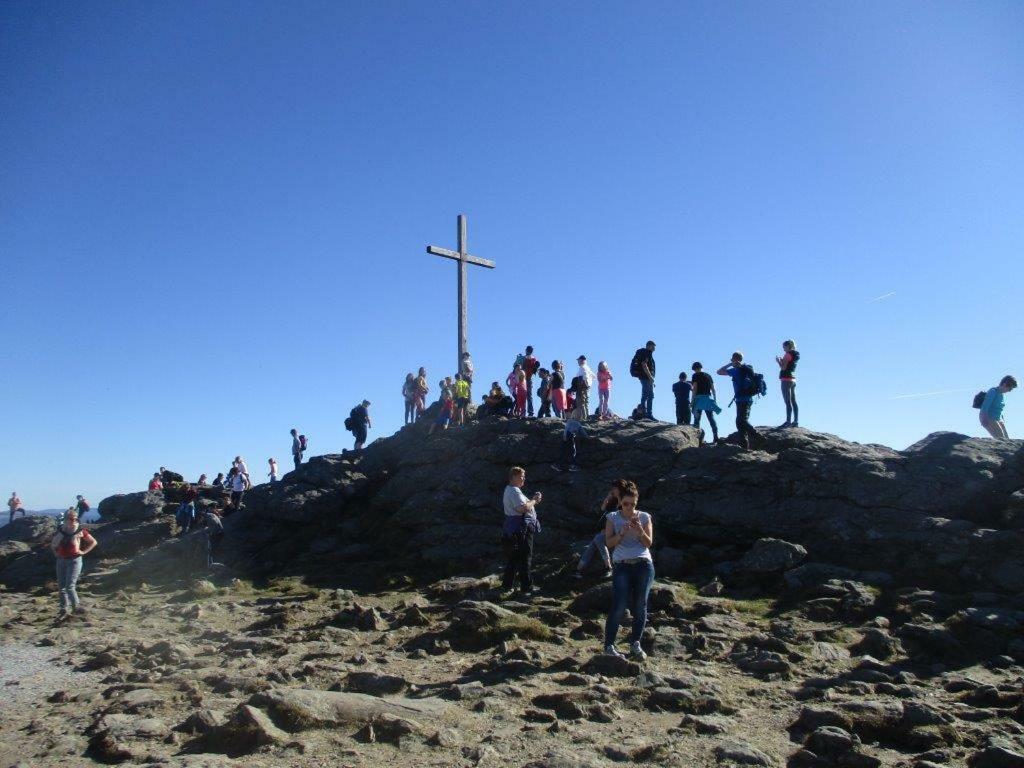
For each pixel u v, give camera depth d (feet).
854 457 54.19
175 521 88.43
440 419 83.20
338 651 35.99
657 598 41.22
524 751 21.35
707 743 21.81
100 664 36.78
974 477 49.34
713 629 36.37
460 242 92.48
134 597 63.10
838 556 47.78
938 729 22.03
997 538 42.14
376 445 90.58
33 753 23.09
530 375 85.87
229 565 74.28
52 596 68.85
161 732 24.14
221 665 34.55
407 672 31.45
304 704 24.48
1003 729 22.49
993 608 35.32
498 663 31.48
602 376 82.53
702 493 57.31
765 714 24.81
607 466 65.67
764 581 46.03
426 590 52.26
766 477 55.88
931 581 42.39
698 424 70.44
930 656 31.58
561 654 33.19
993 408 56.75
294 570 66.23
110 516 103.19
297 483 82.89
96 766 21.52
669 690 26.08
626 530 32.30
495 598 46.57
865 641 32.99
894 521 48.16
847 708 23.85
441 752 21.45
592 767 19.63
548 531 61.26
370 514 76.95
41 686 33.45
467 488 69.77
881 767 19.95
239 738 22.41
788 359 68.44
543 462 69.67
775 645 32.65
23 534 104.73
